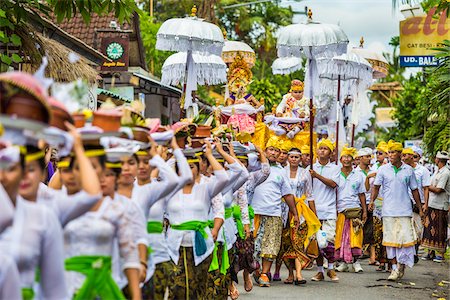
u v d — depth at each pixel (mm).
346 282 16156
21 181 5691
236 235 13094
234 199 13320
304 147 18266
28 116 5488
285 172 15336
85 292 6742
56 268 5824
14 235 5594
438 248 20141
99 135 6656
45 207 5789
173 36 17469
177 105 39531
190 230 9883
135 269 7027
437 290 15312
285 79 51219
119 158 7145
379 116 52406
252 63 21812
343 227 17312
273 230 15070
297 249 15547
